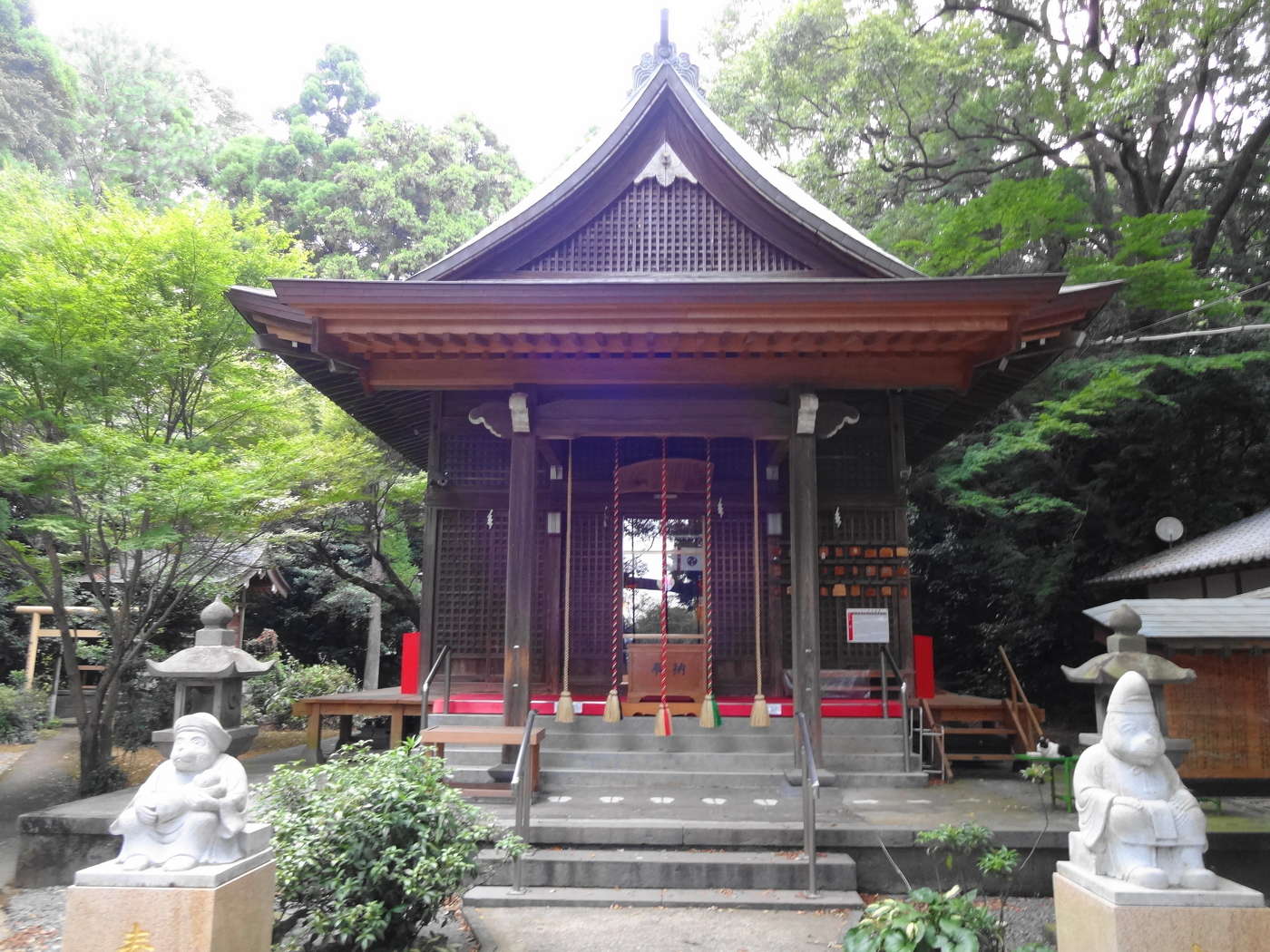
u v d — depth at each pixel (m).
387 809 4.92
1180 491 15.83
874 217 17.66
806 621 8.35
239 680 6.16
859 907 5.92
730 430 8.73
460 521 10.26
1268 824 6.82
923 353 8.39
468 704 9.52
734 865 6.26
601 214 9.50
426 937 5.19
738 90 19.25
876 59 15.45
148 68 31.66
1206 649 7.80
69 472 9.12
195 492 9.34
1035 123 16.20
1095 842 3.93
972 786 8.66
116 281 9.23
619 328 7.68
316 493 13.34
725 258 9.40
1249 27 14.85
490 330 7.74
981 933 4.33
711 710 8.45
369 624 20.17
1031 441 13.28
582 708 9.28
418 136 26.20
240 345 10.87
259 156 26.72
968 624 17.53
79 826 6.84
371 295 7.51
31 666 16.86
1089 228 12.35
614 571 10.23
